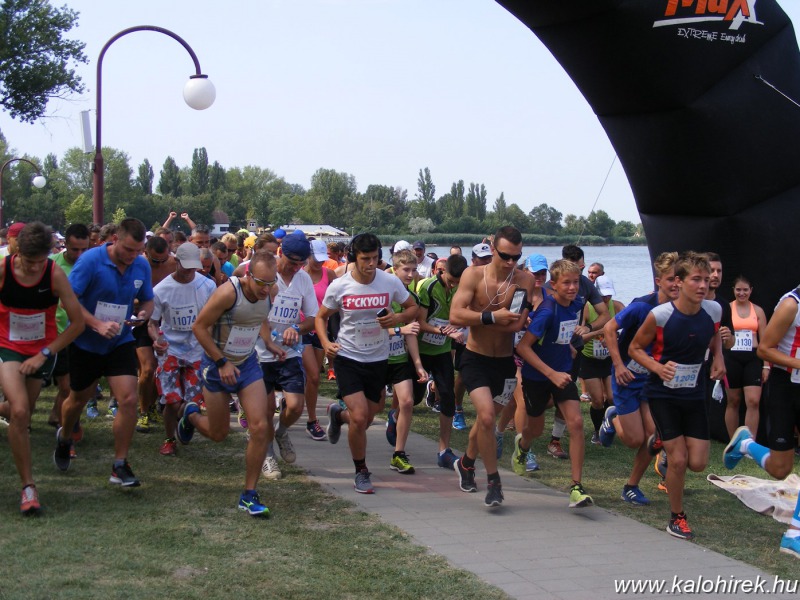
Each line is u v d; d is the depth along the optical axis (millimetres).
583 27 8250
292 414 6547
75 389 5891
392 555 4805
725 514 6121
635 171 9133
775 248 8758
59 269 5188
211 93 11562
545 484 6840
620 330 6031
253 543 4852
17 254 5105
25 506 5086
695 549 5211
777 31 8672
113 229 8750
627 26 8008
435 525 5496
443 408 7203
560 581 4535
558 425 7922
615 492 6629
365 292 6102
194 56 11648
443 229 79062
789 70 8750
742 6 8305
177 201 99125
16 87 34219
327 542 4973
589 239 36094
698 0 8062
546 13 8312
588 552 5062
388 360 6965
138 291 6008
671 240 9227
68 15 35250
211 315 5285
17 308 5148
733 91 8469
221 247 10523
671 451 5383
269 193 130375
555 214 38156
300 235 6535
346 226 96500
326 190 102375
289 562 4559
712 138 8492
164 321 7172
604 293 8406
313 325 6613
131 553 4512
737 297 8297
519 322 5809
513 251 5703
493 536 5312
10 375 5148
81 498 5598
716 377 6312
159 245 8078
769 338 5535
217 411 5672
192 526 5098
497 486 5852
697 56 8258
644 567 4832
